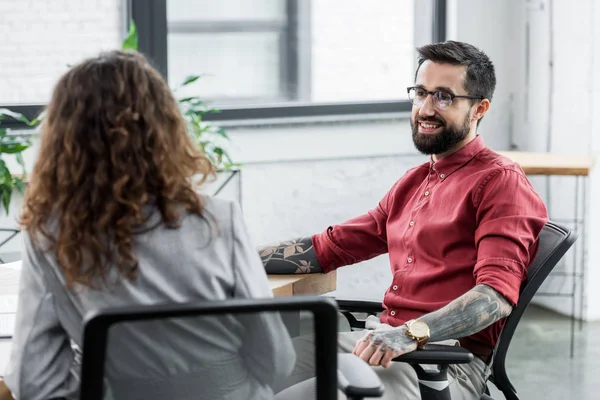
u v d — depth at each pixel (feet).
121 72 5.07
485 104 8.16
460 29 15.78
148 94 5.06
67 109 5.01
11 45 14.15
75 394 5.36
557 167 13.42
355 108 15.65
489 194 7.65
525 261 7.45
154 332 4.79
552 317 15.78
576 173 13.38
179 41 15.96
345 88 16.61
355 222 8.75
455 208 7.83
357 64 16.52
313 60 16.52
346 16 16.42
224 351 4.97
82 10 14.39
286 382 5.16
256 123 14.65
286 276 8.43
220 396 5.03
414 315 7.92
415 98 8.20
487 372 7.82
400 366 7.40
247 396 5.12
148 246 4.99
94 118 4.96
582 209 15.20
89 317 4.50
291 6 16.35
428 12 16.17
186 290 5.07
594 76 14.56
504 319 7.81
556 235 7.62
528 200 7.66
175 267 5.03
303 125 14.93
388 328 7.06
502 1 15.90
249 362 5.06
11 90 14.24
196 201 5.12
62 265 4.95
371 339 6.88
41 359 5.20
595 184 15.07
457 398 7.38
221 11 16.15
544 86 15.60
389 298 8.15
